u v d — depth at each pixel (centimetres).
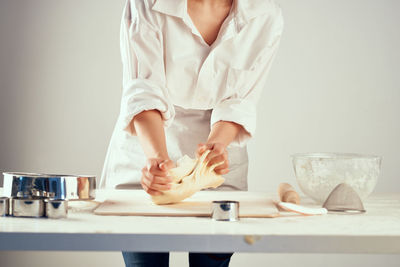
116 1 319
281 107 317
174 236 82
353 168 115
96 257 307
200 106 166
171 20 156
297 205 108
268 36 160
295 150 317
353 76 316
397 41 315
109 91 318
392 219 100
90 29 319
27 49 320
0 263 308
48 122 319
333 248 82
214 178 124
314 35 316
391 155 315
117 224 90
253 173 317
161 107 143
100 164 318
